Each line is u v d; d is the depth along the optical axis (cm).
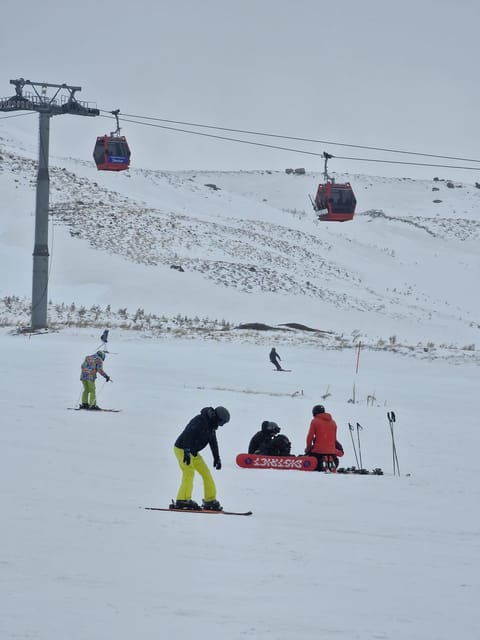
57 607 1711
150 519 2697
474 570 2250
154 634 1583
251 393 7400
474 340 19812
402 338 18550
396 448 4981
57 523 2505
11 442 4116
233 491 3450
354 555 2358
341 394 8044
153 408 5966
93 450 4078
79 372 8269
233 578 2017
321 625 1697
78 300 18200
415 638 1650
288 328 15575
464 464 4425
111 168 13962
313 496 3403
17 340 12581
